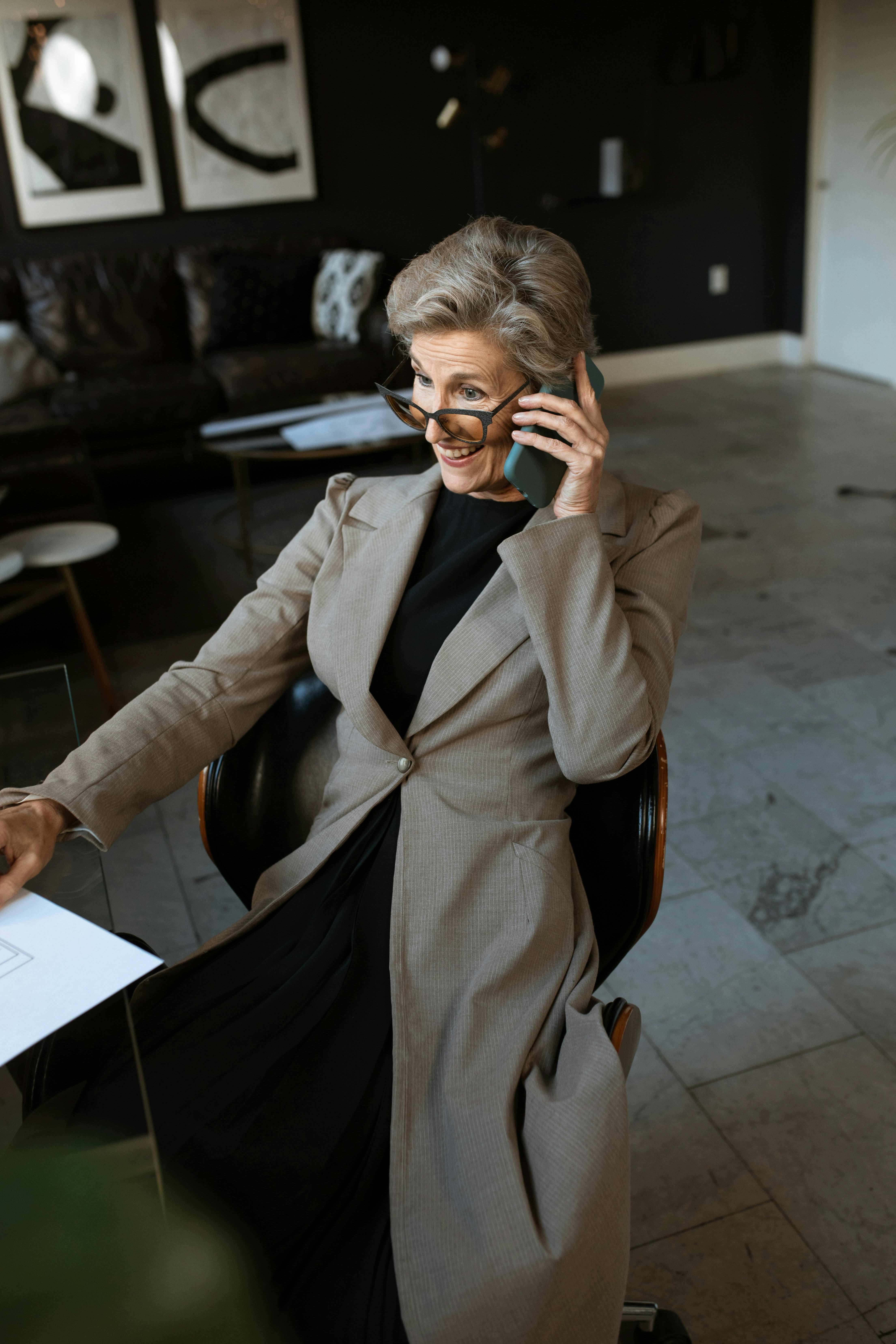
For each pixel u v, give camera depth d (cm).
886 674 282
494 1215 80
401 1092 90
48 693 124
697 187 625
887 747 247
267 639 118
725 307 659
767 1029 168
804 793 231
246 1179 85
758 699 273
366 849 108
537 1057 93
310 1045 95
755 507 418
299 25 532
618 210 615
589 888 114
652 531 112
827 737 253
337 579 116
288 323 522
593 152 602
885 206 572
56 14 499
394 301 101
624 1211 83
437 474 117
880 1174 142
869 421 529
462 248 97
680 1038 167
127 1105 72
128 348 516
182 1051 95
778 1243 132
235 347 521
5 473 285
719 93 609
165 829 233
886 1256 130
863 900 197
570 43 577
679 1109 154
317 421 362
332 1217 85
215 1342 71
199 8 515
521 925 99
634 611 108
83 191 530
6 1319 64
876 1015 170
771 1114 152
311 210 570
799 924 191
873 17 548
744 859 211
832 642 302
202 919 202
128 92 520
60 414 452
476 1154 85
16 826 96
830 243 623
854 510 407
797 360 665
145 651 317
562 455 99
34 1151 70
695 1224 136
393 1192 85
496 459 106
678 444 510
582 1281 79
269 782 122
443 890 100
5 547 270
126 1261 67
